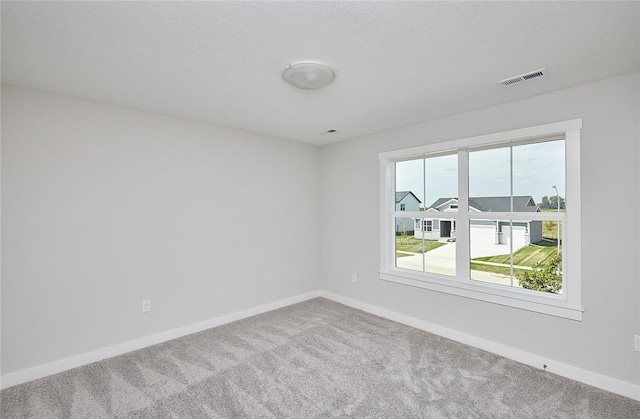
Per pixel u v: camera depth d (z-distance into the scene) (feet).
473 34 5.47
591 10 4.76
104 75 7.11
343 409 6.66
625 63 6.54
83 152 8.63
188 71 6.93
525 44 5.80
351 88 7.89
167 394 7.20
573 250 7.79
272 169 13.14
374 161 12.55
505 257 9.45
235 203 11.94
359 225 13.17
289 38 5.59
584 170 7.64
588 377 7.57
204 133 11.07
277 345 9.68
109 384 7.61
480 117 9.48
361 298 13.12
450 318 10.18
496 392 7.23
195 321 10.83
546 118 8.21
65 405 6.82
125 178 9.36
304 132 12.42
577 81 7.46
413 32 5.40
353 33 5.43
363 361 8.66
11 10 4.70
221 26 5.20
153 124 9.90
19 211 7.72
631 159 7.05
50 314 8.13
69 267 8.41
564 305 7.95
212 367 8.38
